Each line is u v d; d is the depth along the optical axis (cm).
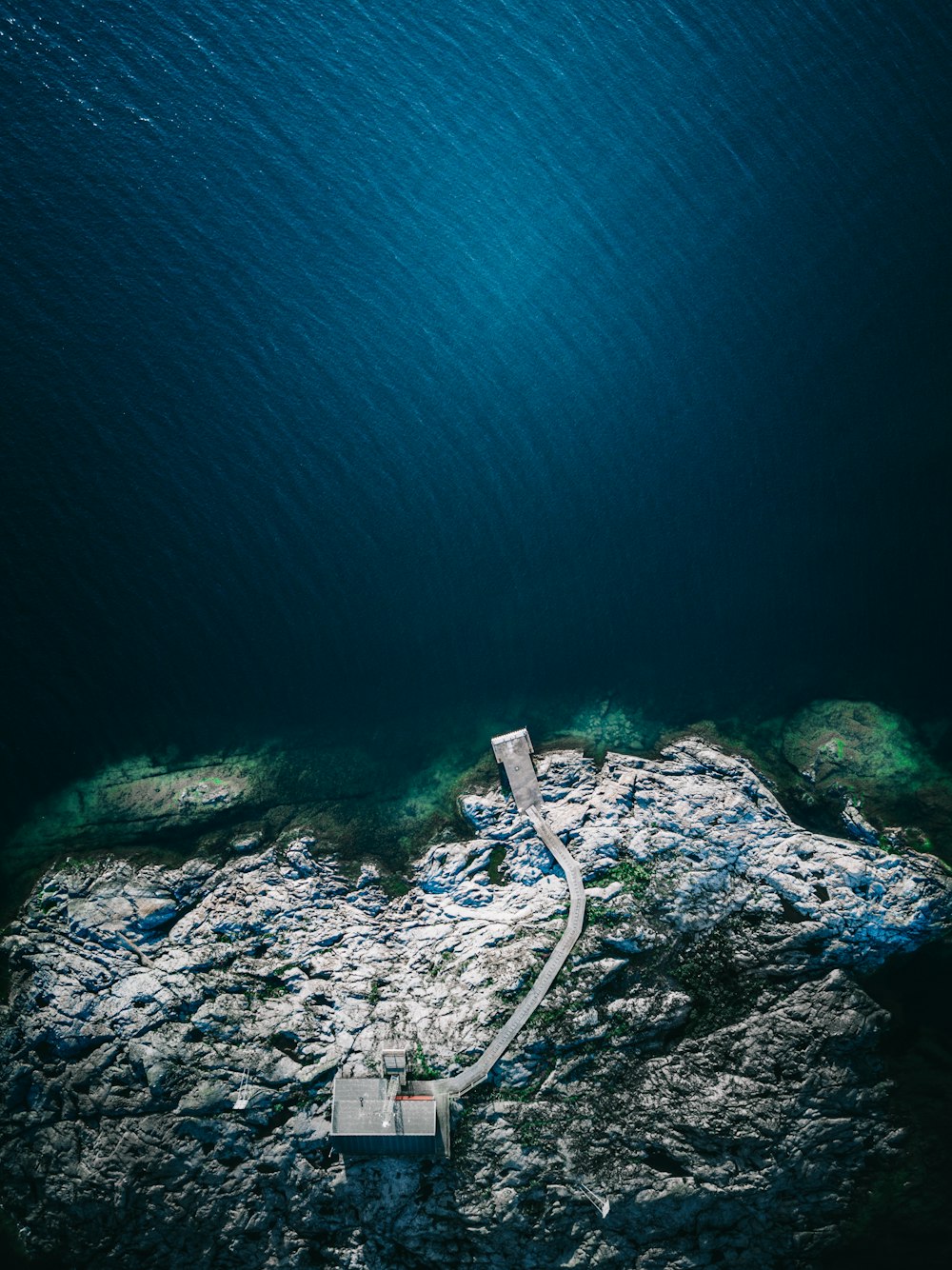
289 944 6231
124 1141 5672
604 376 8469
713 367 8444
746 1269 5288
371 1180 5447
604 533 7919
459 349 8562
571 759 6919
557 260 8862
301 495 8006
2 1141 5825
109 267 8638
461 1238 5319
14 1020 6109
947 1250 5325
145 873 6631
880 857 6438
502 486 8106
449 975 5991
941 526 7638
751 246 8862
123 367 8312
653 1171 5447
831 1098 5644
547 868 6375
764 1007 5919
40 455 7938
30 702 7288
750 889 6281
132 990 6066
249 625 7631
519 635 7588
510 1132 5516
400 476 8125
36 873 6788
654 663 7438
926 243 8706
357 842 6794
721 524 7881
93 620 7531
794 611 7538
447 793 6956
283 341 8494
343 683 7488
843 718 7075
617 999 5891
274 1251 5384
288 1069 5722
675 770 6838
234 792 7050
